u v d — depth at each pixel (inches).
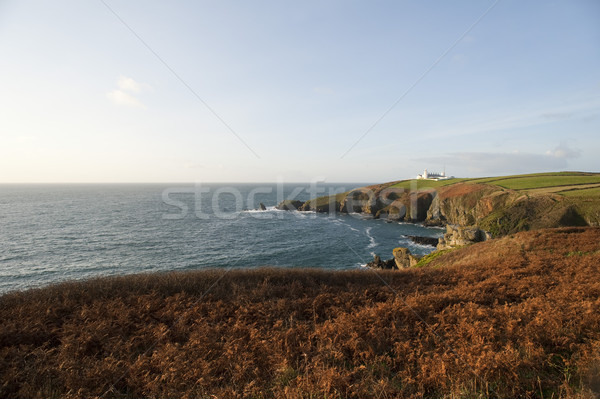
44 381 270.2
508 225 2081.7
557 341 311.0
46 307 405.1
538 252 738.2
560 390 238.1
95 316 384.8
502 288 494.6
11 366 286.7
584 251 700.0
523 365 275.3
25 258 1695.4
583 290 440.1
